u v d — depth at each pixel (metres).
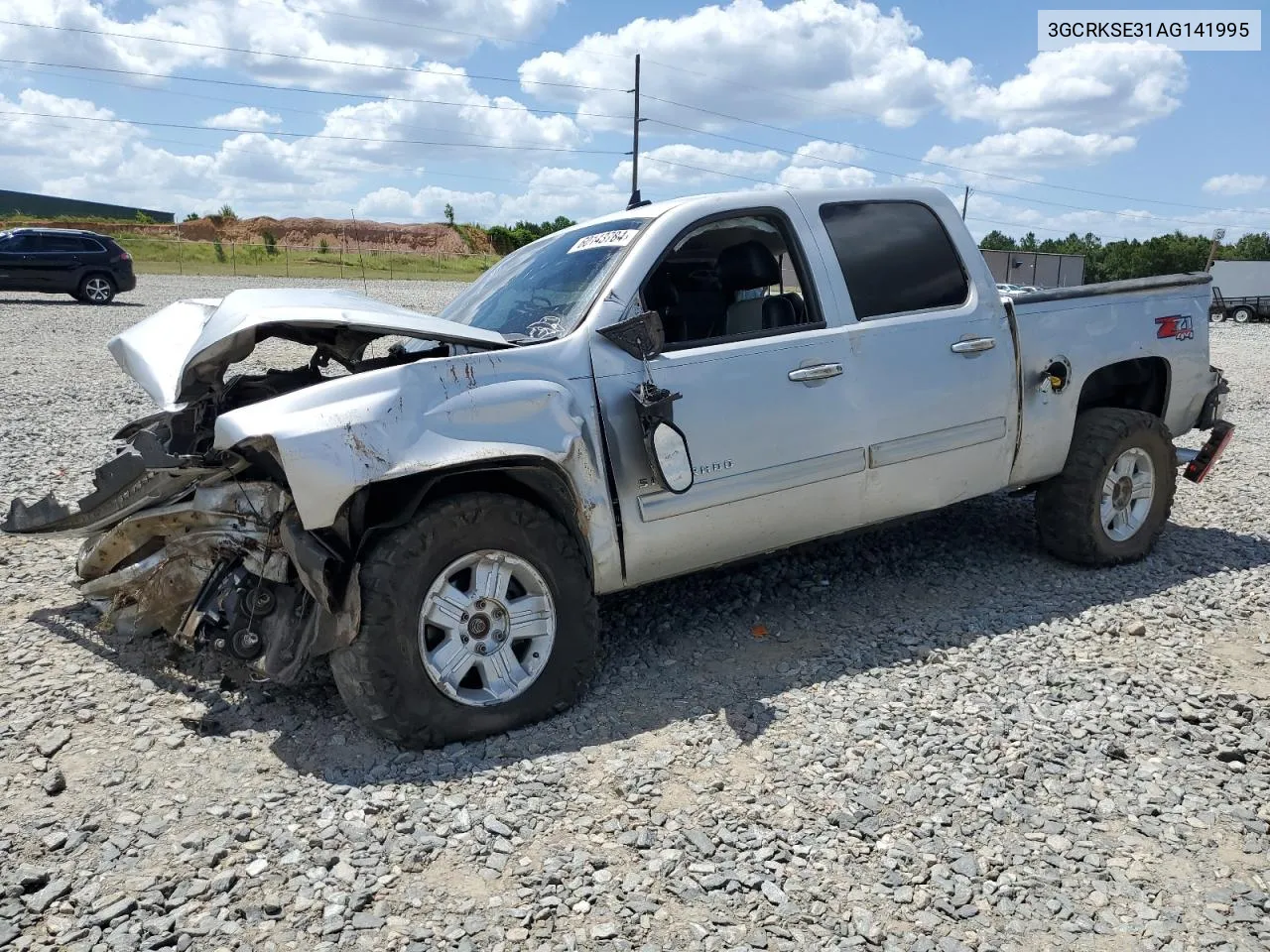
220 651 3.64
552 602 3.73
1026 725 3.70
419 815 3.10
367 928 2.60
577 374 3.85
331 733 3.66
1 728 3.66
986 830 3.05
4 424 9.27
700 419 4.04
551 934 2.58
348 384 3.45
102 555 4.12
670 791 3.26
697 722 3.74
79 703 3.87
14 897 2.72
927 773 3.36
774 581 5.28
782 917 2.65
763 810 3.14
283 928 2.60
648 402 3.80
